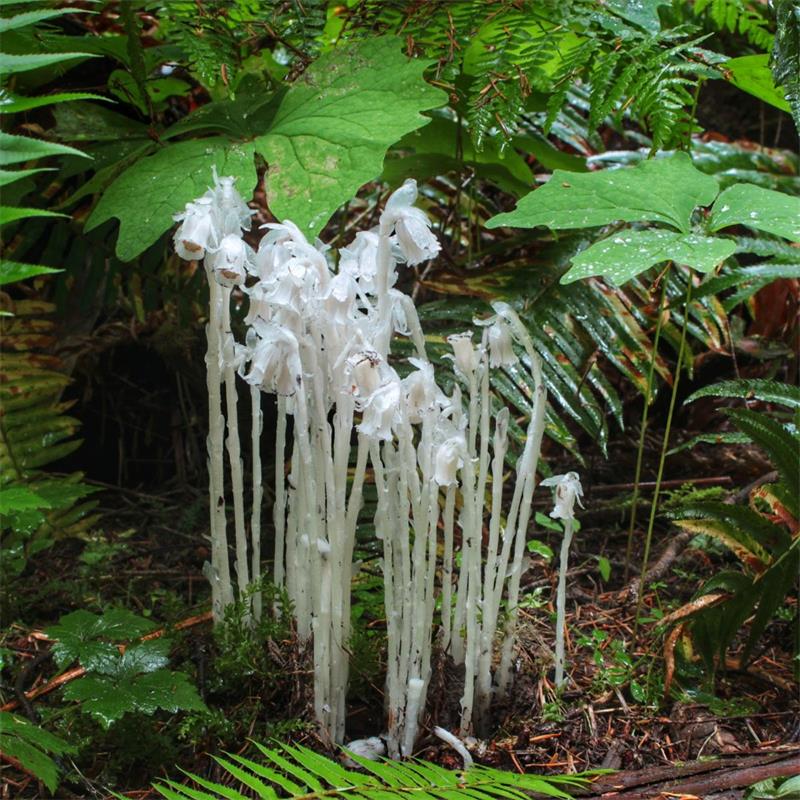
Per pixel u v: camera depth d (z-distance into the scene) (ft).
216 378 2.10
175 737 2.10
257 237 3.11
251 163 2.21
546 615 2.43
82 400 2.95
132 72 2.43
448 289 2.80
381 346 1.99
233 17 2.53
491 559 2.08
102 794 1.98
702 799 1.92
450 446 1.96
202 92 2.92
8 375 2.58
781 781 1.92
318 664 2.03
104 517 2.81
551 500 2.81
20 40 2.42
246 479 2.88
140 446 3.00
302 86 2.35
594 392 3.06
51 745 1.86
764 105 3.69
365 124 2.20
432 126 2.73
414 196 1.96
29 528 2.42
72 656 2.04
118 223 2.73
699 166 3.04
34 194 2.69
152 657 2.05
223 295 2.07
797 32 2.20
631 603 2.47
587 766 2.05
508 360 2.06
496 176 2.82
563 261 2.80
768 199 2.04
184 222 1.98
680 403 3.11
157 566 2.62
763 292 3.09
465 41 2.48
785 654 2.33
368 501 2.55
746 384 2.29
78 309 2.85
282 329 1.95
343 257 2.04
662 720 2.14
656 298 2.85
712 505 2.23
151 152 2.41
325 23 2.52
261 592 2.19
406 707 2.06
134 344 2.93
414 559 2.01
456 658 2.16
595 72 2.41
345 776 1.77
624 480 2.93
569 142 3.10
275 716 2.13
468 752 2.03
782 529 2.21
